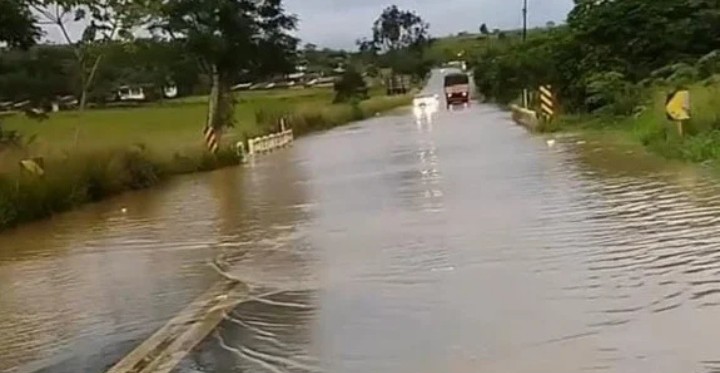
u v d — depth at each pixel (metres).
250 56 41.16
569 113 36.16
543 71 38.03
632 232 11.91
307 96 79.81
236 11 40.09
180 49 38.69
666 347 7.07
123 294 10.88
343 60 119.75
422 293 9.48
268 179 25.41
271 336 8.29
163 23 36.50
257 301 9.80
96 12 28.53
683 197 14.45
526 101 42.72
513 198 16.19
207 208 19.45
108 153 25.52
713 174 16.69
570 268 10.09
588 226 12.65
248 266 12.02
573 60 36.28
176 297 10.46
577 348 7.21
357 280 10.41
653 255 10.44
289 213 17.20
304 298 9.74
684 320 7.77
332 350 7.67
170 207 20.33
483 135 34.94
